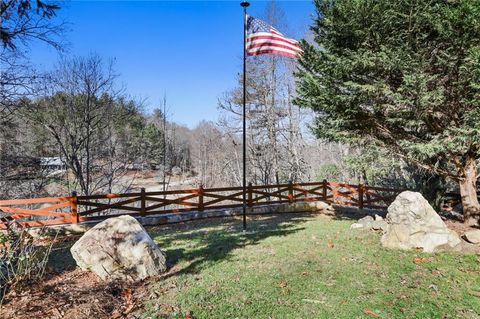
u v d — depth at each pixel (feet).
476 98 18.97
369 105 23.71
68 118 50.98
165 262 18.54
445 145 20.53
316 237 24.82
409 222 20.67
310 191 41.32
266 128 67.87
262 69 64.13
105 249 17.28
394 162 24.38
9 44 24.67
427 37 20.94
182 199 35.09
